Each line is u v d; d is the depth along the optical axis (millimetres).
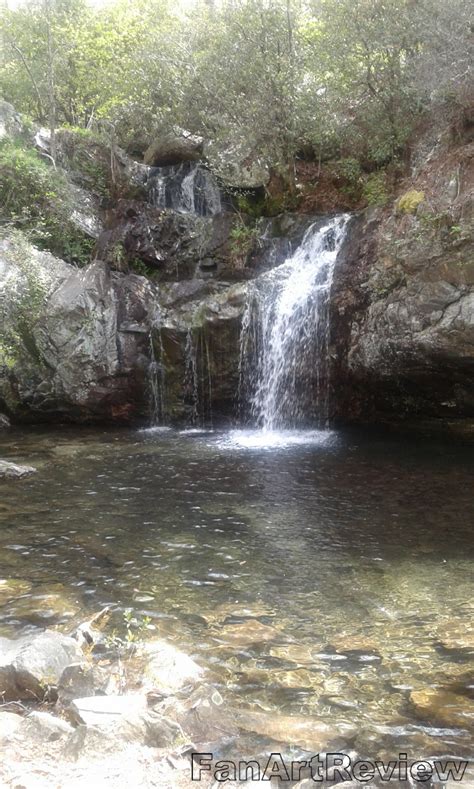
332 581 5238
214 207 15508
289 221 13312
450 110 10789
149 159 16812
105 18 19828
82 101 19859
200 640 4281
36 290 12750
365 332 10891
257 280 12273
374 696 3596
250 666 3930
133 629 4449
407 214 10234
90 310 12719
